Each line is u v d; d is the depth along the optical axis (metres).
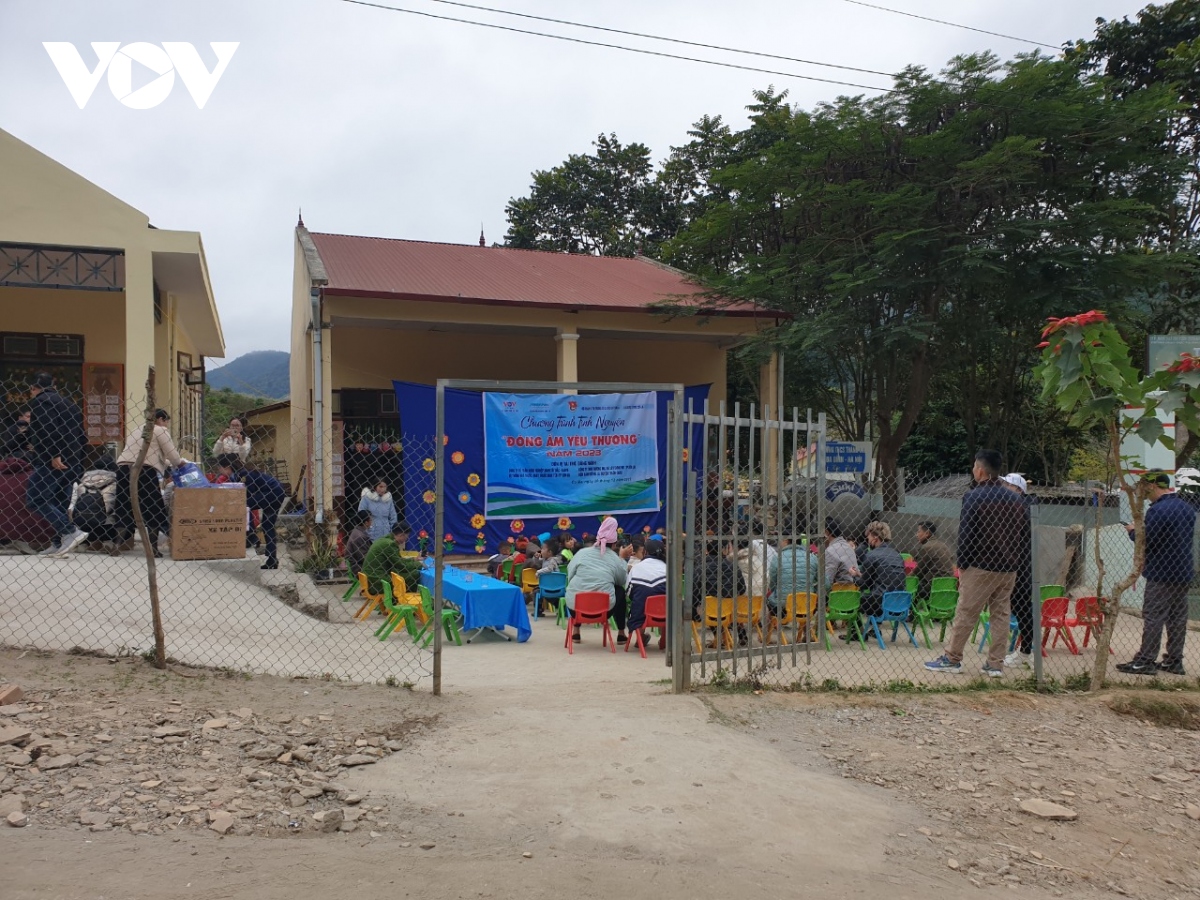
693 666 7.42
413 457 12.77
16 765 3.95
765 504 6.52
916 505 16.00
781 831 3.99
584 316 15.38
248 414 21.95
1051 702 6.30
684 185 29.22
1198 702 6.30
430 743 4.80
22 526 8.95
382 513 12.48
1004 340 15.39
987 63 13.54
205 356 21.11
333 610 9.77
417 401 12.77
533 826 3.86
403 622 9.19
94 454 11.31
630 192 29.80
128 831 3.49
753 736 5.24
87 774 3.95
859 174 14.85
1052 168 14.16
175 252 11.08
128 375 10.73
